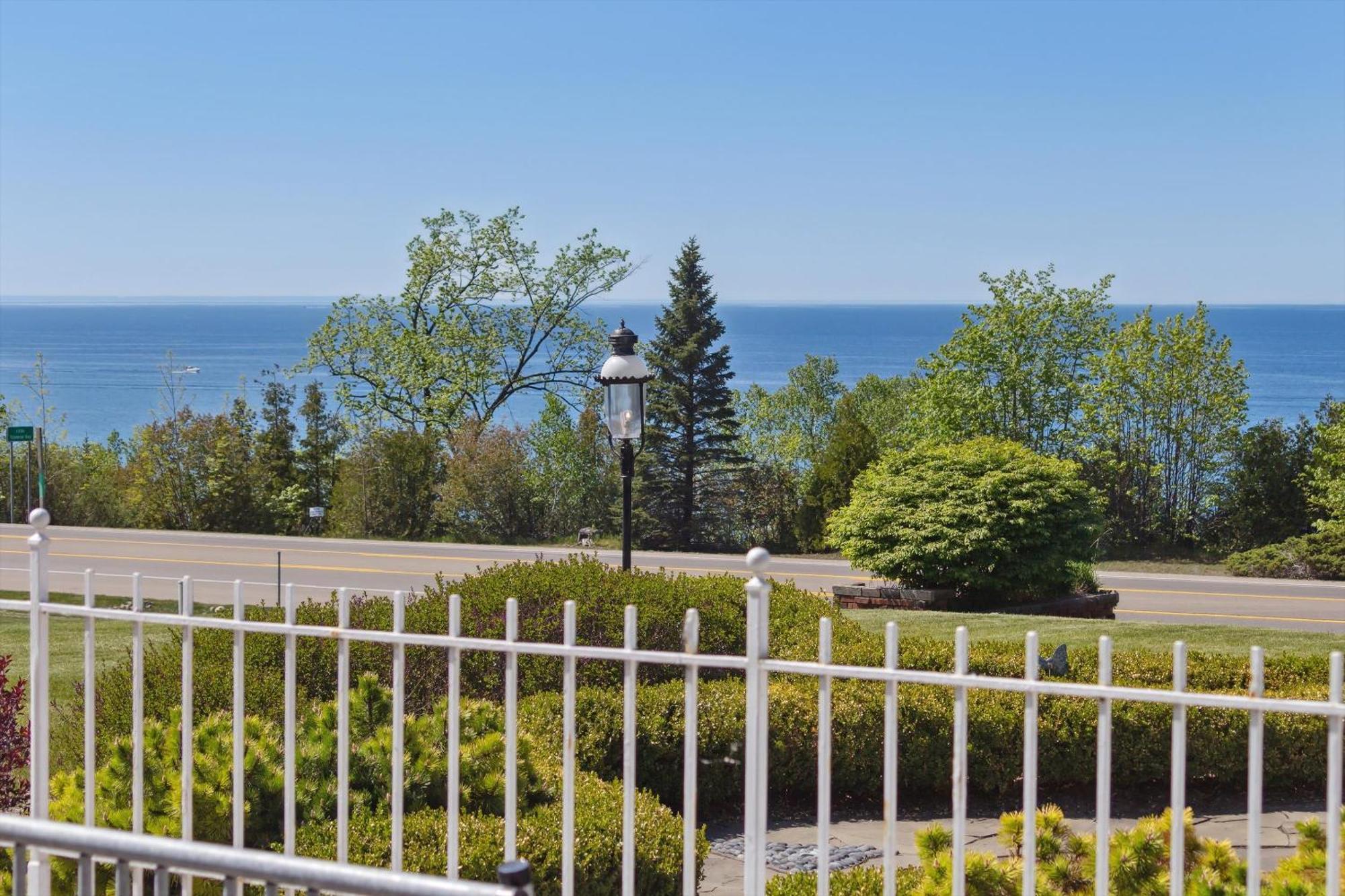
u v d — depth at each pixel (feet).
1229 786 25.29
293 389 117.60
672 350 131.85
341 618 13.15
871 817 24.29
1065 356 112.06
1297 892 13.44
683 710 24.56
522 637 26.91
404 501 107.96
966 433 111.96
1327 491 97.35
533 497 110.22
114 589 68.69
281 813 16.96
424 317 130.82
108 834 8.63
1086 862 15.15
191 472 108.58
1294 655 28.25
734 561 89.86
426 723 18.37
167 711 22.15
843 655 27.35
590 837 17.29
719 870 21.21
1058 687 10.86
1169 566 93.04
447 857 15.01
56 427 131.54
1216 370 107.04
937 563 59.16
